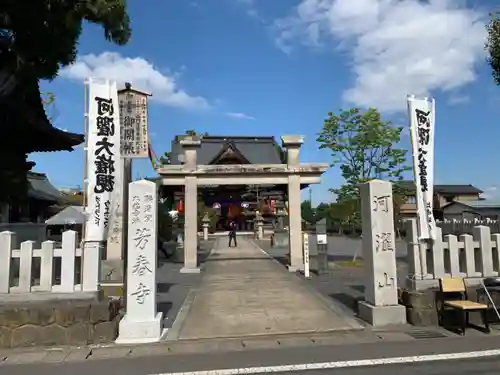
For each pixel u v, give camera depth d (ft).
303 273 48.37
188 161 52.21
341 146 58.29
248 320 26.40
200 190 103.65
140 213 23.34
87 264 22.85
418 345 20.84
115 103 25.36
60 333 21.59
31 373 17.81
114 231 40.37
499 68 37.83
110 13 33.96
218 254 75.92
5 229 34.35
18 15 29.73
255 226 137.18
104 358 19.62
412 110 26.61
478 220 94.17
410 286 25.96
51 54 33.01
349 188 58.85
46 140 41.29
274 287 38.70
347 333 23.25
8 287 22.08
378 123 56.80
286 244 93.71
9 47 31.58
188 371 17.75
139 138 36.73
